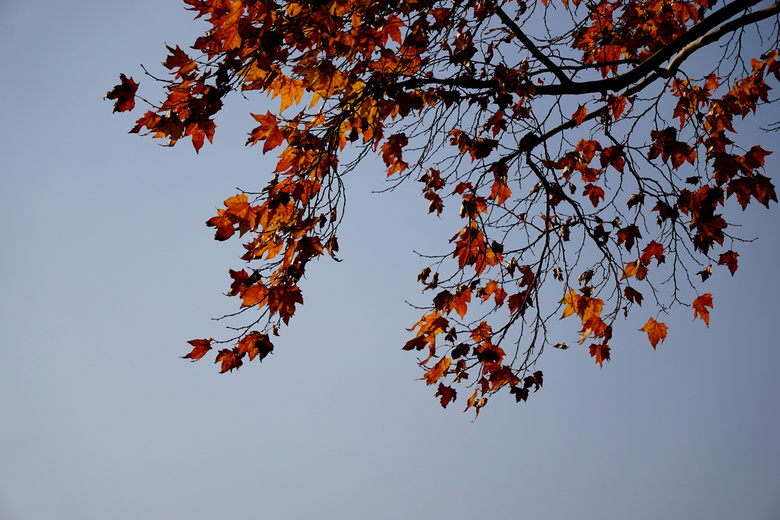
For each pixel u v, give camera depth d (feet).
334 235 12.76
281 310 11.69
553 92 13.38
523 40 13.52
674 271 14.61
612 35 14.53
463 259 15.10
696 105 13.51
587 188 15.56
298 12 10.28
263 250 12.16
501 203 16.35
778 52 13.69
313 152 12.50
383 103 13.00
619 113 14.90
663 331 14.58
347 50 10.87
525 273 16.47
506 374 15.81
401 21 11.78
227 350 12.28
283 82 11.33
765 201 11.46
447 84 13.56
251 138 11.69
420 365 15.43
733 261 13.76
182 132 9.35
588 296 15.14
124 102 8.87
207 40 9.21
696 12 14.02
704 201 12.50
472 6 13.85
